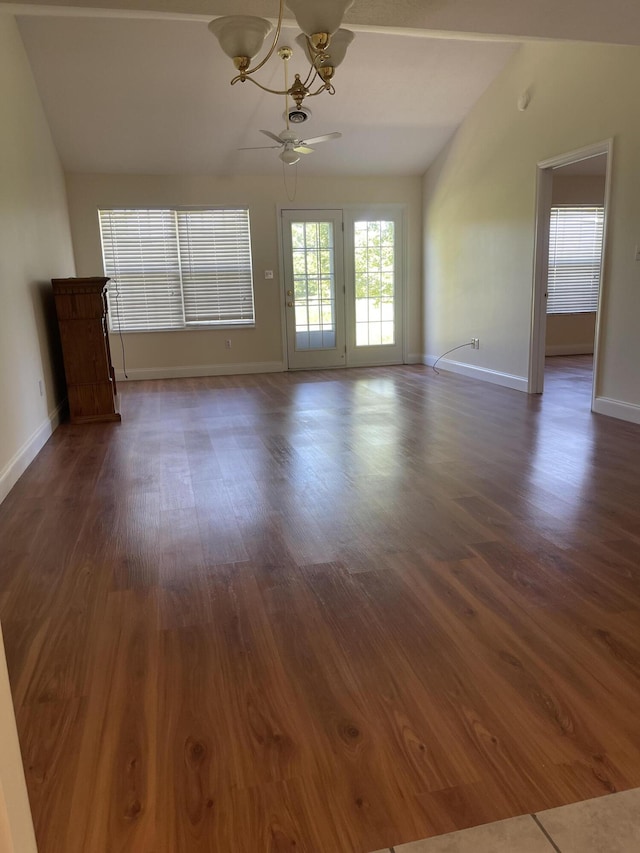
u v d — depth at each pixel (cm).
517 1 282
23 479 343
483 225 638
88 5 274
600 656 168
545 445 386
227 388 655
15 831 80
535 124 531
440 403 536
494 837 115
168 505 294
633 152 419
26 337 407
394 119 645
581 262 852
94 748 138
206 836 115
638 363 434
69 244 674
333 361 803
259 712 149
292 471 343
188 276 741
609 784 126
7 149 400
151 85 547
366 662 167
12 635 184
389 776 129
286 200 747
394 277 799
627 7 289
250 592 207
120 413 527
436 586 208
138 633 184
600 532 250
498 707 149
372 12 292
